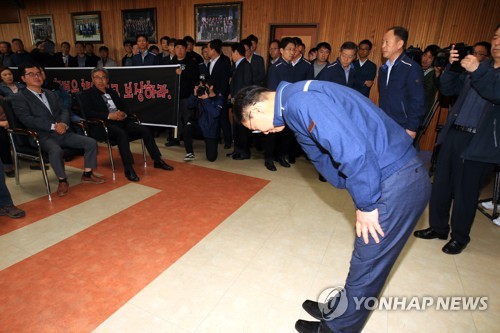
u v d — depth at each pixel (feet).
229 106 14.07
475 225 8.13
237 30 17.75
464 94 6.39
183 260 6.12
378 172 3.00
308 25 16.30
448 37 13.96
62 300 4.99
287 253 6.51
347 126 2.94
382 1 14.64
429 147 15.46
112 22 21.49
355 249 3.73
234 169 11.74
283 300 5.19
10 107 8.72
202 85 11.51
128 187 9.64
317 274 5.89
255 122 3.69
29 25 24.95
